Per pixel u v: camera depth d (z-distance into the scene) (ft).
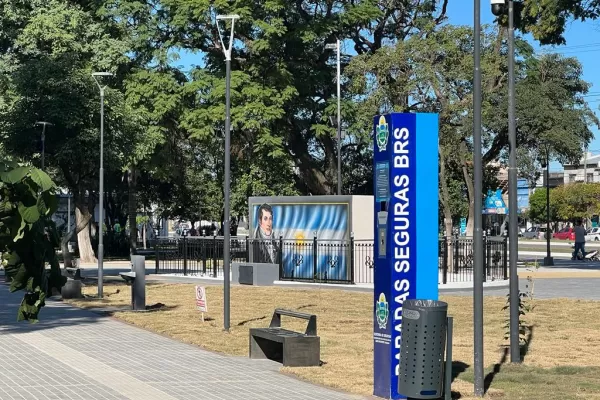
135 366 43.34
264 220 112.16
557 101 136.98
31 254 29.27
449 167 147.23
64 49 138.51
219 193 213.46
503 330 57.72
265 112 145.79
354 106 152.35
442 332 31.37
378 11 152.76
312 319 43.78
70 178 119.75
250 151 159.33
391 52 132.16
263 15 148.87
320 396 35.27
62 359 45.57
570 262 160.76
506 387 36.83
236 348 50.55
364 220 102.53
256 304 77.61
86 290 97.50
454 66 128.77
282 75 149.48
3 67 137.49
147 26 154.10
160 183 219.41
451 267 116.47
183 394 35.53
